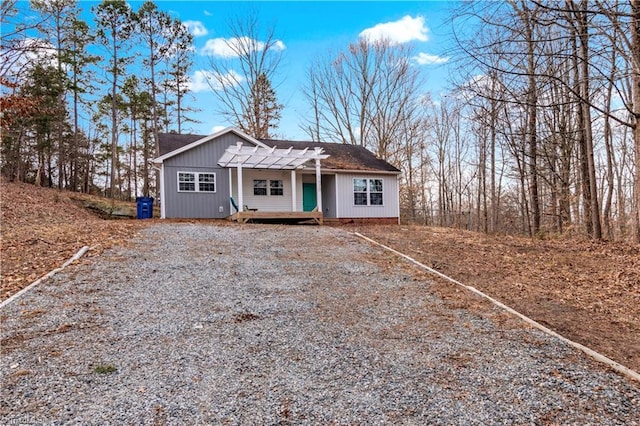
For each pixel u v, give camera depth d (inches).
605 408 118.4
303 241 402.6
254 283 250.5
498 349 160.9
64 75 894.4
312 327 180.2
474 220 1173.7
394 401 118.7
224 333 169.9
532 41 230.8
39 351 146.8
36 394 117.0
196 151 606.9
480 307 215.3
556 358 153.8
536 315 208.4
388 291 241.8
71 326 171.8
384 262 317.4
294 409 112.7
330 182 705.0
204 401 115.6
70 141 991.6
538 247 409.4
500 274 294.0
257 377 132.0
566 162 609.0
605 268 318.3
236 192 633.0
